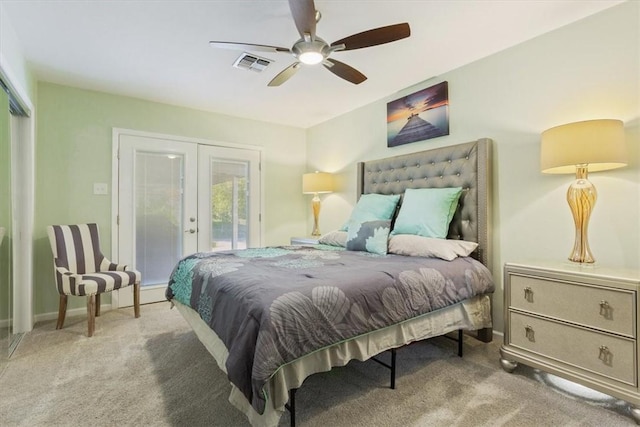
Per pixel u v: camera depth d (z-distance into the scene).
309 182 4.24
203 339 1.90
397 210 3.14
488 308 2.41
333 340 1.47
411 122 3.27
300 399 1.74
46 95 3.14
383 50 2.56
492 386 1.88
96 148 3.39
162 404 1.70
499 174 2.59
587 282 1.71
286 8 2.04
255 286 1.54
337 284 1.61
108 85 3.25
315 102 3.77
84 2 1.95
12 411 1.64
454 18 2.14
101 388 1.86
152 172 3.72
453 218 2.78
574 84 2.19
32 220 2.83
